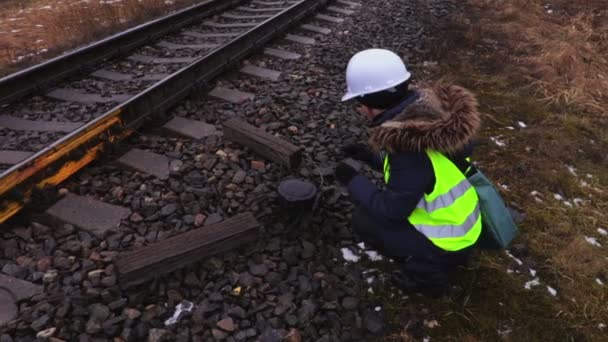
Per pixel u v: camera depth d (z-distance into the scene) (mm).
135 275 2574
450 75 5711
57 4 9211
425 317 2605
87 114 4461
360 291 2715
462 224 2330
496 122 4668
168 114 4566
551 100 5180
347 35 7117
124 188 3424
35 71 4832
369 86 2203
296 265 2859
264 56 6199
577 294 2803
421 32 7227
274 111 4551
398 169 2221
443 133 2059
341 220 3238
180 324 2457
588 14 8195
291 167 3666
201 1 8844
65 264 2771
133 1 8422
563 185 3781
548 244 3166
